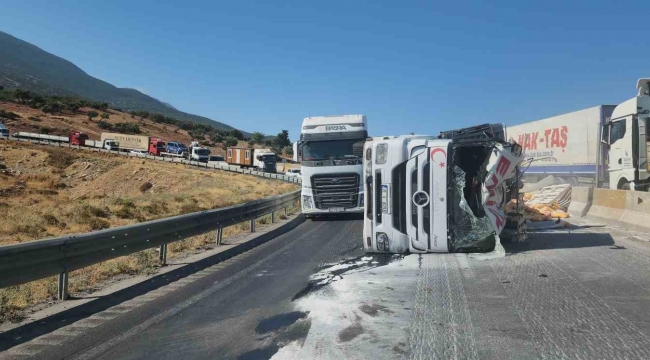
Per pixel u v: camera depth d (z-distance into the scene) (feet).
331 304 20.92
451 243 28.99
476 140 29.48
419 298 21.24
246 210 50.49
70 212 75.20
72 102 427.33
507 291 21.79
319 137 58.29
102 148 266.36
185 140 399.24
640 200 40.16
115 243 28.71
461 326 17.43
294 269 29.78
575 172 69.31
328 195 57.88
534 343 15.52
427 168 29.19
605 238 35.12
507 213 33.58
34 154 223.71
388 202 29.89
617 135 54.29
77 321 21.31
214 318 20.47
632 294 20.63
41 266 23.58
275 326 18.61
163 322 20.44
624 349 14.74
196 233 38.63
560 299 20.27
